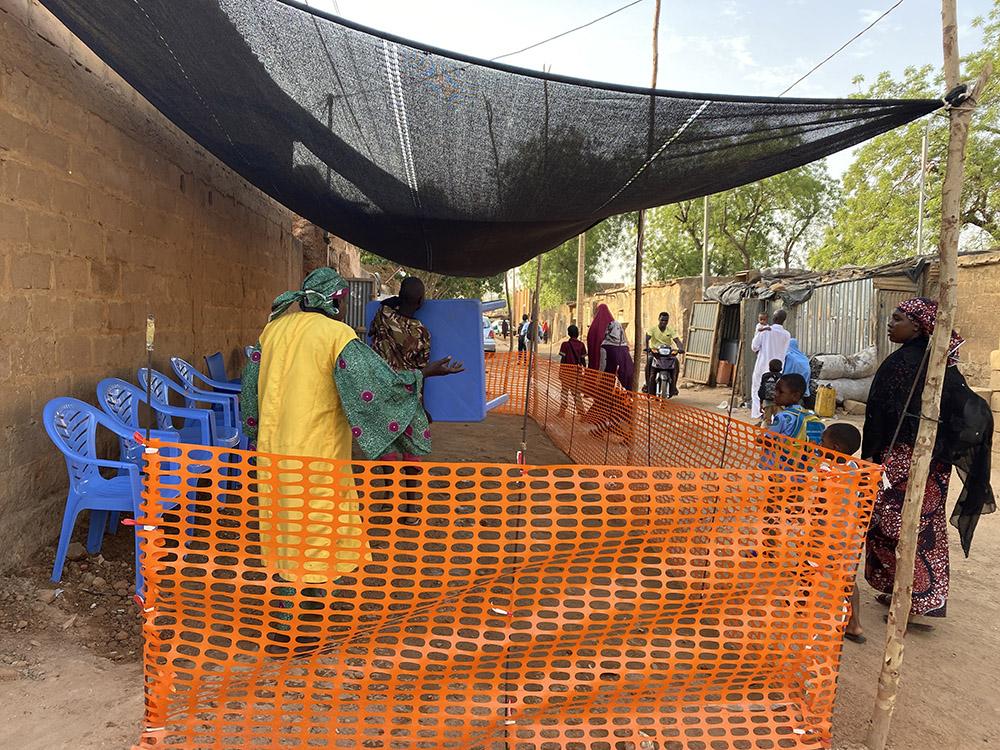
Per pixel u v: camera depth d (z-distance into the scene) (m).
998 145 20.80
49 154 4.02
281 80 3.58
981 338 12.15
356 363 3.05
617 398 7.09
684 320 19.31
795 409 4.36
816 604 2.82
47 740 2.51
